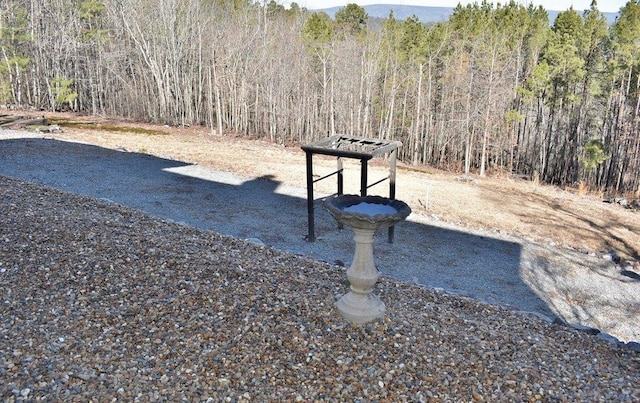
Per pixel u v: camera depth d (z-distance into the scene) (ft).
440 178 68.44
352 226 14.79
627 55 94.68
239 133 102.68
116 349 13.29
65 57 108.27
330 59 106.73
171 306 15.72
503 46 100.78
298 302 16.61
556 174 102.68
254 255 22.97
